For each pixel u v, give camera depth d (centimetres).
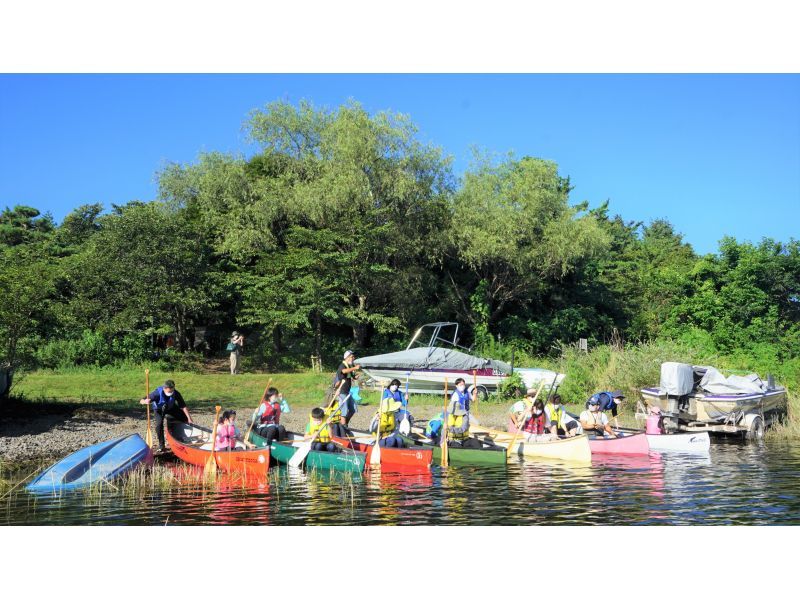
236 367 3353
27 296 1809
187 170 4112
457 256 4078
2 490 1126
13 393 2139
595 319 4519
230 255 3844
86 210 5303
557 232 4006
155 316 3588
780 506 1023
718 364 2567
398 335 3994
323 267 3569
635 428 1947
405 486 1174
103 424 1844
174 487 1159
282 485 1179
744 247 4259
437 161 3869
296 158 4047
